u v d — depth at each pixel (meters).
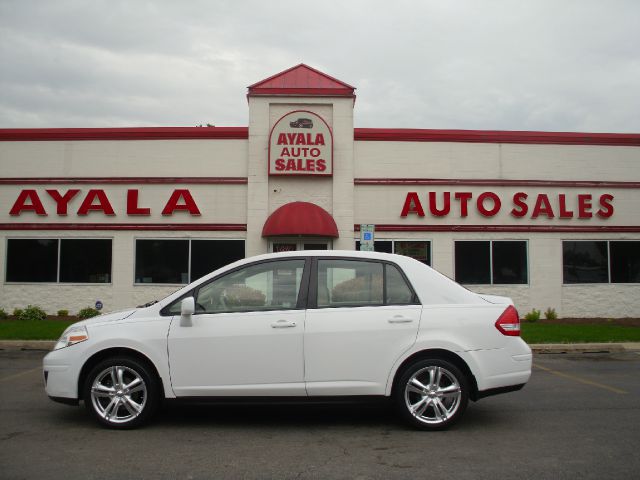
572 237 18.19
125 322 6.17
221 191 17.83
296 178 17.78
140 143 17.92
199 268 17.72
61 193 17.88
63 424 6.33
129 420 6.06
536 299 17.97
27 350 12.64
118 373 6.08
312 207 17.08
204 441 5.73
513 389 6.16
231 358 6.01
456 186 18.03
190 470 4.86
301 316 6.09
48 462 5.05
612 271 18.22
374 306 6.17
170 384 6.02
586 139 18.31
